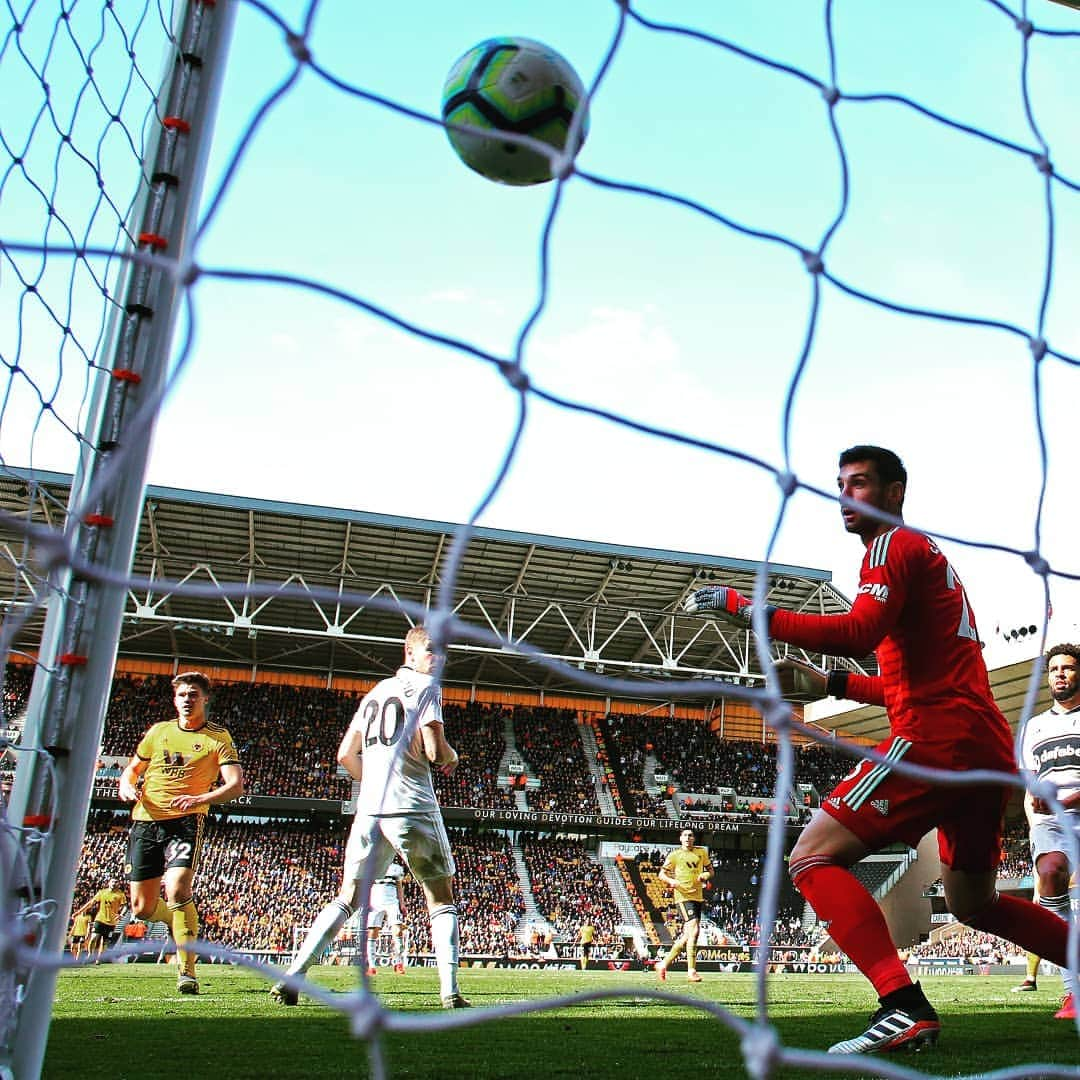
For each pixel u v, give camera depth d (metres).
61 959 1.24
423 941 27.20
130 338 2.81
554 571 31.23
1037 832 6.12
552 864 34.66
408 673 5.22
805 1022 4.71
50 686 2.49
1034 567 2.26
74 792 2.44
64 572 2.57
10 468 3.19
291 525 29.09
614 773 37.12
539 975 12.28
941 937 32.53
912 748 3.41
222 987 6.52
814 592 32.41
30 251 1.28
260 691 36.91
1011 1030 4.25
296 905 29.81
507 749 37.16
